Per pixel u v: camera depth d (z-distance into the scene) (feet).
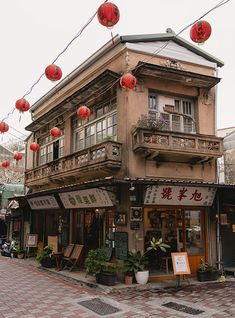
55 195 54.29
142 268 37.91
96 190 43.75
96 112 50.90
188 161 44.65
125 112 42.32
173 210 43.78
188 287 37.86
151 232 42.11
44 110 68.39
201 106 47.42
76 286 38.60
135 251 38.83
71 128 57.06
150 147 39.68
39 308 29.53
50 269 48.57
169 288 37.29
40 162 69.77
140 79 43.37
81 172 47.39
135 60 44.19
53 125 63.16
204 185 39.78
